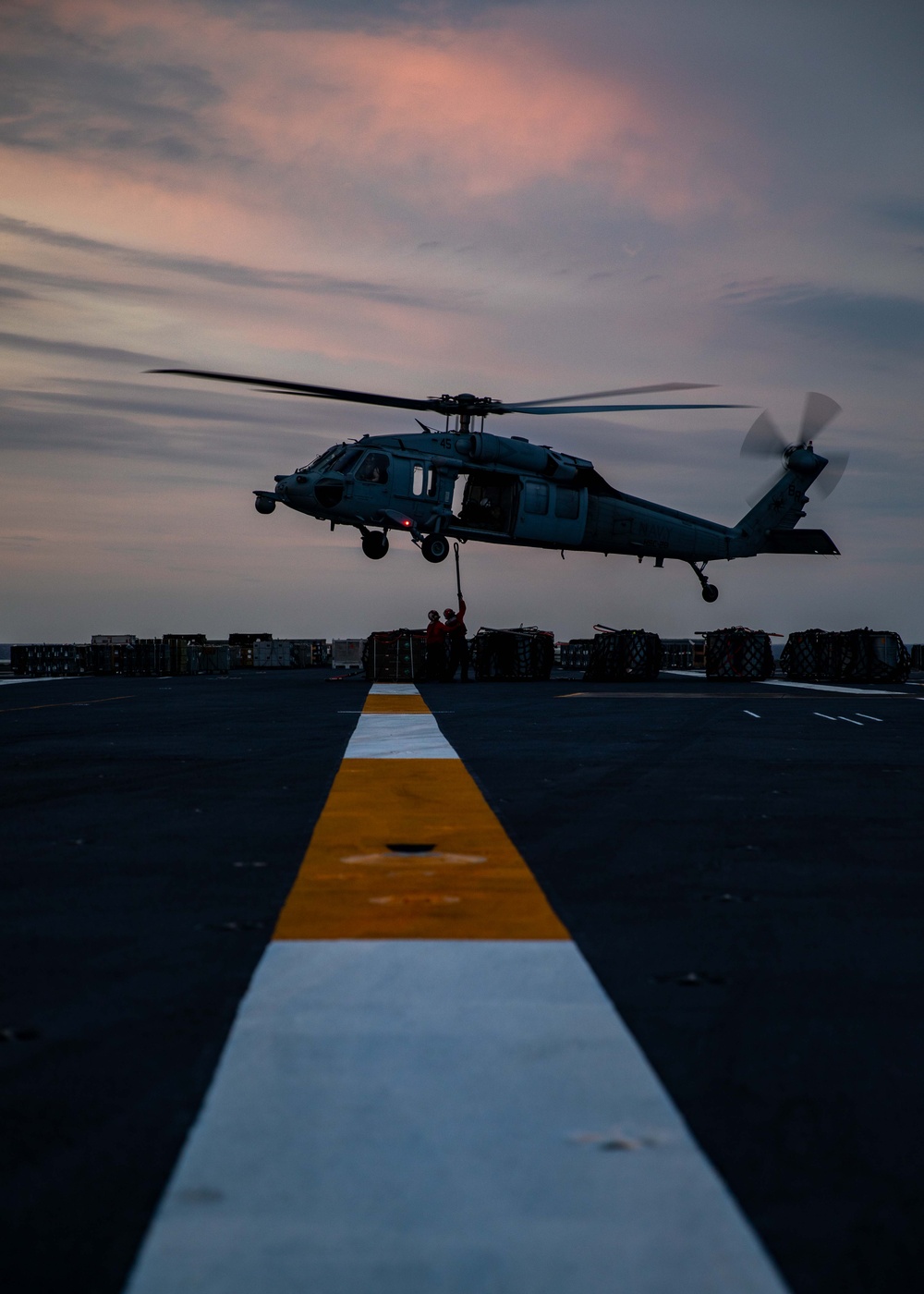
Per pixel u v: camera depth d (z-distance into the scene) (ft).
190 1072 11.79
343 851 24.32
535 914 18.89
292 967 15.67
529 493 127.24
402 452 118.11
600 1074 11.76
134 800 31.71
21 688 108.88
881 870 22.68
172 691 98.78
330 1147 10.03
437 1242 8.52
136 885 21.09
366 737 51.52
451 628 117.39
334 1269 8.16
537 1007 13.97
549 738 51.19
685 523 147.84
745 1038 12.97
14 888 20.80
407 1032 13.01
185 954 16.43
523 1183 9.40
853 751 45.50
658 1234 8.66
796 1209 9.07
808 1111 10.93
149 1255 8.32
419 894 20.35
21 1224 8.77
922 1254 8.45
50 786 34.58
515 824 28.02
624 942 17.20
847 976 15.52
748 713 68.23
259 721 61.31
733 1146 10.16
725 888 20.97
